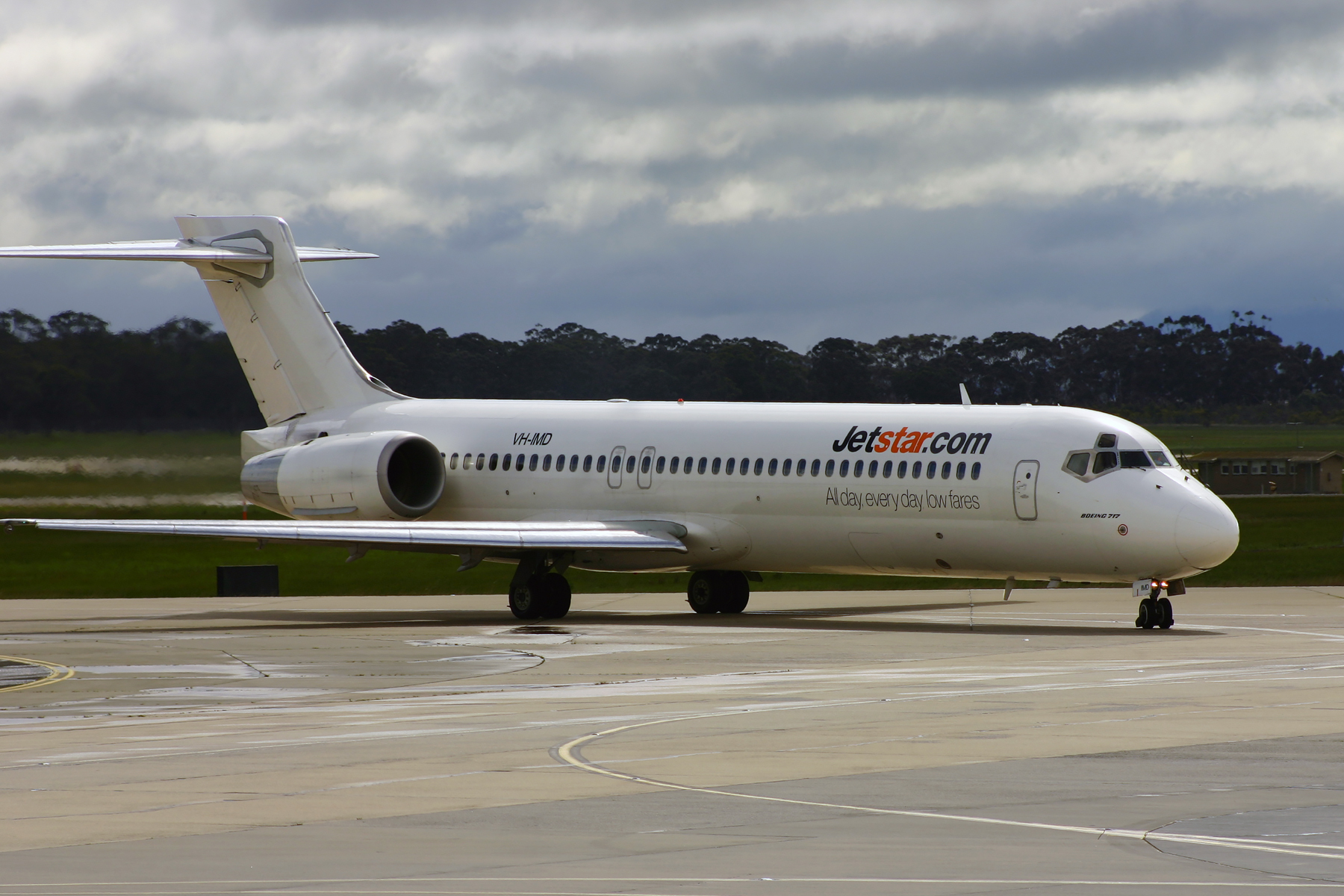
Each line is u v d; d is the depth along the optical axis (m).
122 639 111.06
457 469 142.00
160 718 70.00
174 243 146.75
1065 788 49.97
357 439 138.88
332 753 57.72
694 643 105.44
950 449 117.38
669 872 39.41
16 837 43.84
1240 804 47.41
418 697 77.50
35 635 115.56
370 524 122.50
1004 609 137.12
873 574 126.06
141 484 190.75
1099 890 37.47
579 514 135.25
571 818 45.88
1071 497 112.12
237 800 48.78
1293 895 37.06
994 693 74.94
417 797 49.16
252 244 147.75
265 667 92.25
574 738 60.78
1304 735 60.44
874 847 41.97
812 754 56.62
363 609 144.88
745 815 46.12
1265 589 157.50
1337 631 111.56
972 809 46.78
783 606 145.75
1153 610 113.62
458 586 175.12
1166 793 49.22
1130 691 75.31
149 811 47.28
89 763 56.16
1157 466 112.75
